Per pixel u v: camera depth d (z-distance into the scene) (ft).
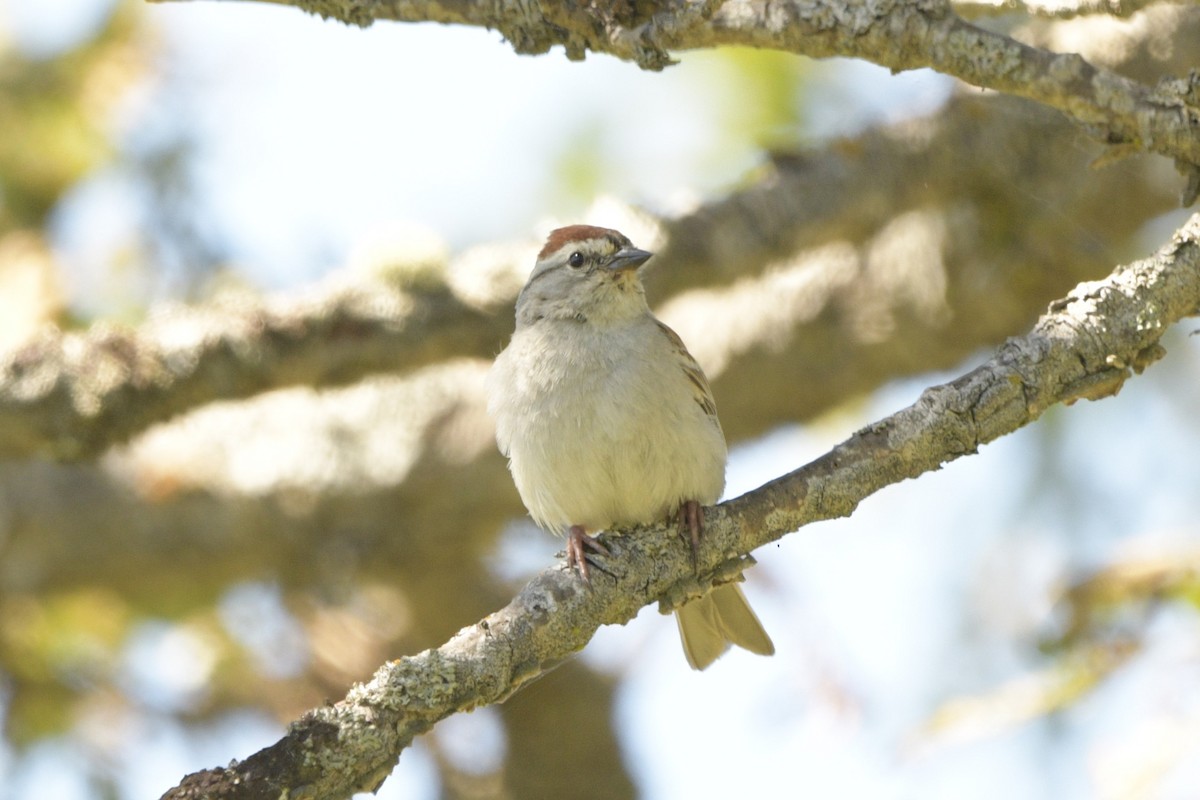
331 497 44.24
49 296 40.32
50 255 41.22
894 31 21.85
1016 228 38.91
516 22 23.85
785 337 41.63
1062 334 22.18
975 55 21.86
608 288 29.76
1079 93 21.85
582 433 28.40
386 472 44.11
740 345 41.91
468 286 34.45
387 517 44.60
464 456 44.01
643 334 29.25
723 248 36.60
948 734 30.09
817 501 22.75
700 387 30.19
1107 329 22.12
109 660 43.19
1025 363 22.17
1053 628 30.19
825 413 43.45
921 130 37.52
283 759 19.80
